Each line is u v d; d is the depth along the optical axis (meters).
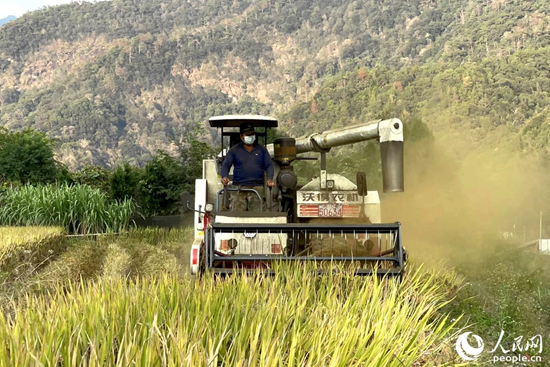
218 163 10.62
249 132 9.79
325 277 6.80
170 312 5.18
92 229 19.75
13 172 29.09
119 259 11.51
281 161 10.41
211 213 10.01
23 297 7.48
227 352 4.40
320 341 4.48
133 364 3.96
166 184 26.86
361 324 5.11
